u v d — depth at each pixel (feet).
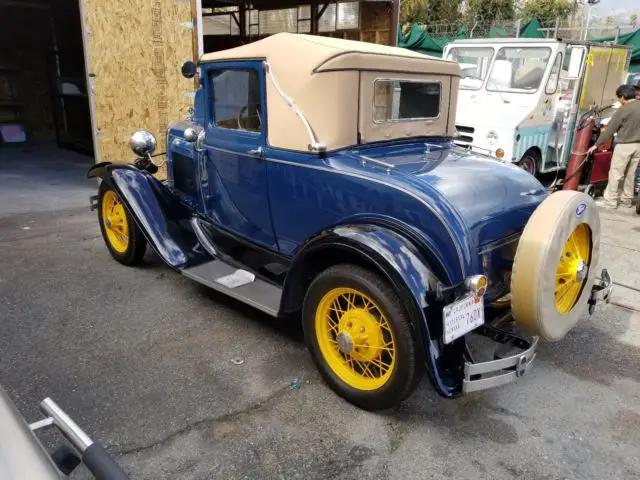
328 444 8.11
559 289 8.95
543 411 9.11
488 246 8.77
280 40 10.09
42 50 37.35
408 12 75.72
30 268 14.49
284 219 10.76
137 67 22.94
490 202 8.92
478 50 26.30
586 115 23.34
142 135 15.06
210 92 11.72
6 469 3.63
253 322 11.82
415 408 9.08
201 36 24.47
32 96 37.86
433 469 7.69
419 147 11.17
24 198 22.03
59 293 12.98
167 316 11.98
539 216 8.08
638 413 9.12
